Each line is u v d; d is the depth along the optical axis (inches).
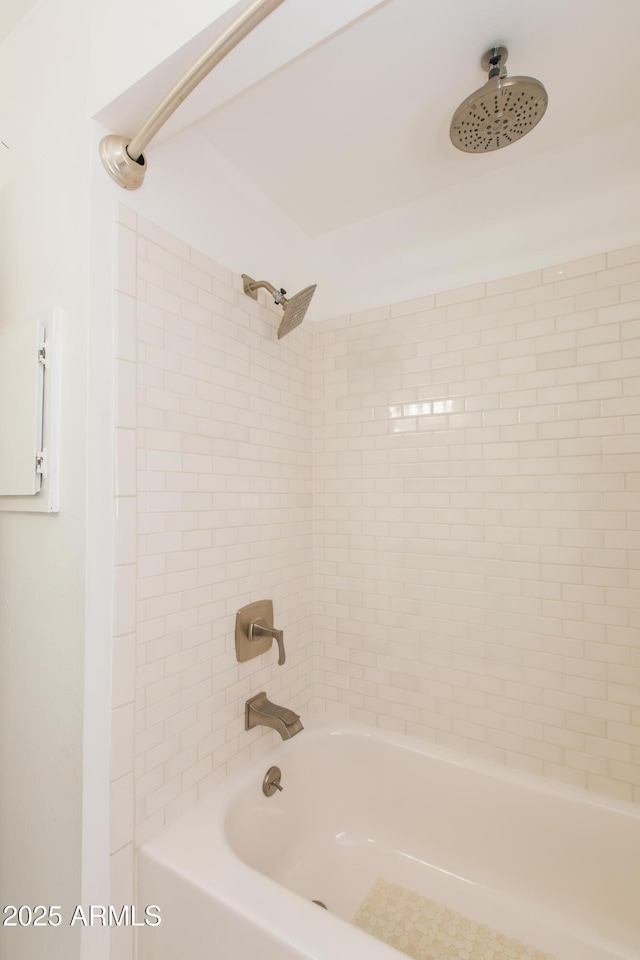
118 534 35.8
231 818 44.0
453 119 37.3
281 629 57.4
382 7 33.7
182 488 42.5
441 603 55.3
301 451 63.2
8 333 39.2
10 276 42.2
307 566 63.8
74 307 35.3
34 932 36.3
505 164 51.4
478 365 53.6
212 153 47.8
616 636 45.8
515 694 50.6
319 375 66.0
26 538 38.9
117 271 36.4
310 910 32.1
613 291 46.4
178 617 41.7
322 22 28.0
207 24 28.0
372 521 60.8
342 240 64.1
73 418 34.9
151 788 38.4
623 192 46.0
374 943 29.8
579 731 47.2
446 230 56.0
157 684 39.2
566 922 44.3
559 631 48.4
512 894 47.3
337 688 62.9
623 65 38.7
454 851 51.1
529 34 36.1
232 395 49.7
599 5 33.7
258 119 44.8
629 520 45.4
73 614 34.3
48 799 35.6
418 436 57.5
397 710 58.0
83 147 35.3
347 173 52.9
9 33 44.0
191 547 43.4
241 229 51.9
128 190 37.7
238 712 49.3
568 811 46.0
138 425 38.0
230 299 49.7
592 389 47.3
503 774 49.8
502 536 51.6
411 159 50.6
